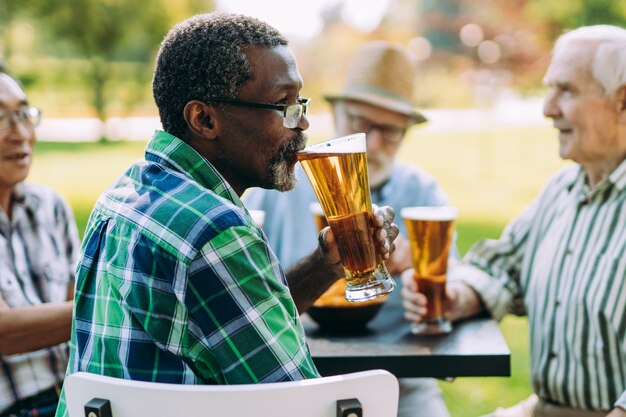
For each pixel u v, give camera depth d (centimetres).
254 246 128
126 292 130
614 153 199
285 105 141
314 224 273
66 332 180
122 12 1683
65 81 2277
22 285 207
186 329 126
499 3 1290
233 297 124
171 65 142
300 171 274
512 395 350
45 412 202
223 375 128
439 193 281
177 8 1728
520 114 1962
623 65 192
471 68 1455
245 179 149
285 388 114
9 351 179
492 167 1166
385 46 268
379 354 179
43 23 1747
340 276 170
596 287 193
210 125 142
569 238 205
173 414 116
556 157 1248
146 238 129
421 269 194
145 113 2216
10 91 204
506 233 235
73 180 1089
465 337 192
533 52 1307
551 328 206
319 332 199
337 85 2153
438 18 1706
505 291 220
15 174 205
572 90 199
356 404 117
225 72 138
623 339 190
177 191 133
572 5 1144
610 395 194
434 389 247
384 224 158
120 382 117
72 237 228
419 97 2152
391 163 274
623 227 193
